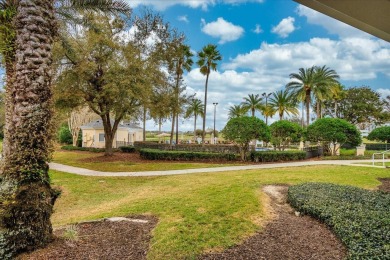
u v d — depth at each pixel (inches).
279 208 234.4
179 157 698.2
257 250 147.7
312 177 386.9
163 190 323.3
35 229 138.9
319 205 203.5
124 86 602.2
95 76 645.3
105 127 775.1
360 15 140.3
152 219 205.8
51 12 152.1
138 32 810.2
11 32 194.2
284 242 157.4
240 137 650.2
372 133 1099.9
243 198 253.9
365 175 413.4
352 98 1583.4
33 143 141.1
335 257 135.8
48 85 149.4
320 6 134.2
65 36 448.1
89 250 144.5
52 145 150.9
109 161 681.6
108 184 380.8
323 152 901.2
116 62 619.2
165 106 765.9
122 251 144.8
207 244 154.9
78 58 581.6
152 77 686.5
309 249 146.8
